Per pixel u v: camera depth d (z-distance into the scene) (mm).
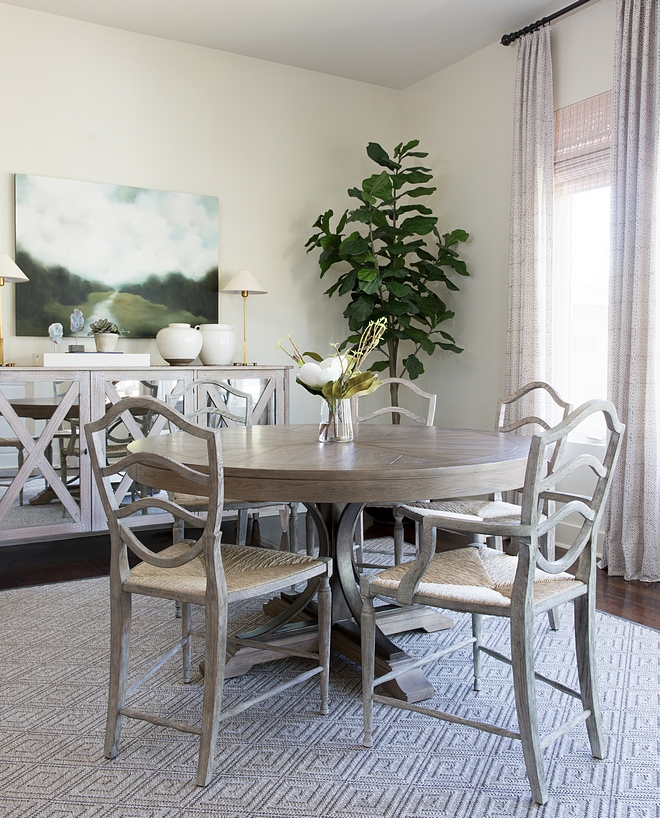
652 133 3143
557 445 2564
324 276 4836
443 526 1593
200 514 3631
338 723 1897
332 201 4848
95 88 4020
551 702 2004
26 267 3844
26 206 3832
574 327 3916
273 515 4508
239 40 4258
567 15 3734
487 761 1707
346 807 1520
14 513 3318
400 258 4434
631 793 1568
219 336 4094
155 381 3686
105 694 2070
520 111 3918
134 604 2871
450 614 2764
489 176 4348
